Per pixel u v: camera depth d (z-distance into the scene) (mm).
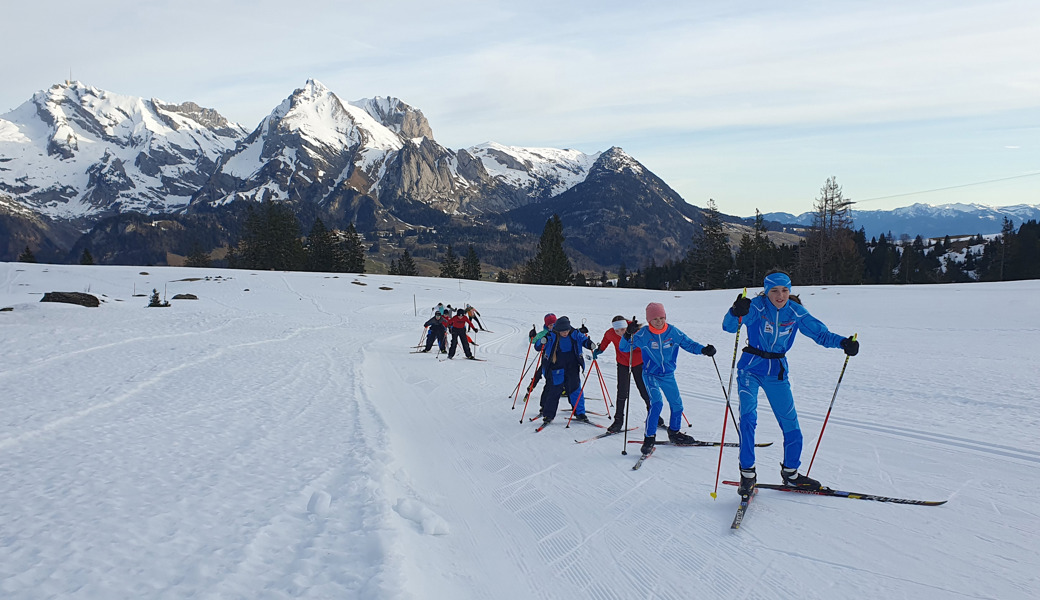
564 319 8430
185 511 4859
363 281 66500
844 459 6242
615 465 6418
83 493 5273
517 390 10445
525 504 5422
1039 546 4047
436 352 18078
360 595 3504
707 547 4328
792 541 4328
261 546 4215
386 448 6953
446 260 124062
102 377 11961
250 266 107375
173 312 30594
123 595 3461
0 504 4969
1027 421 7566
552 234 104875
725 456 6582
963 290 34875
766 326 5086
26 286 59500
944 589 3539
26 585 3543
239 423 8305
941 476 5574
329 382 12148
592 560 4254
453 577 4039
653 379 6758
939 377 11133
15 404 9297
